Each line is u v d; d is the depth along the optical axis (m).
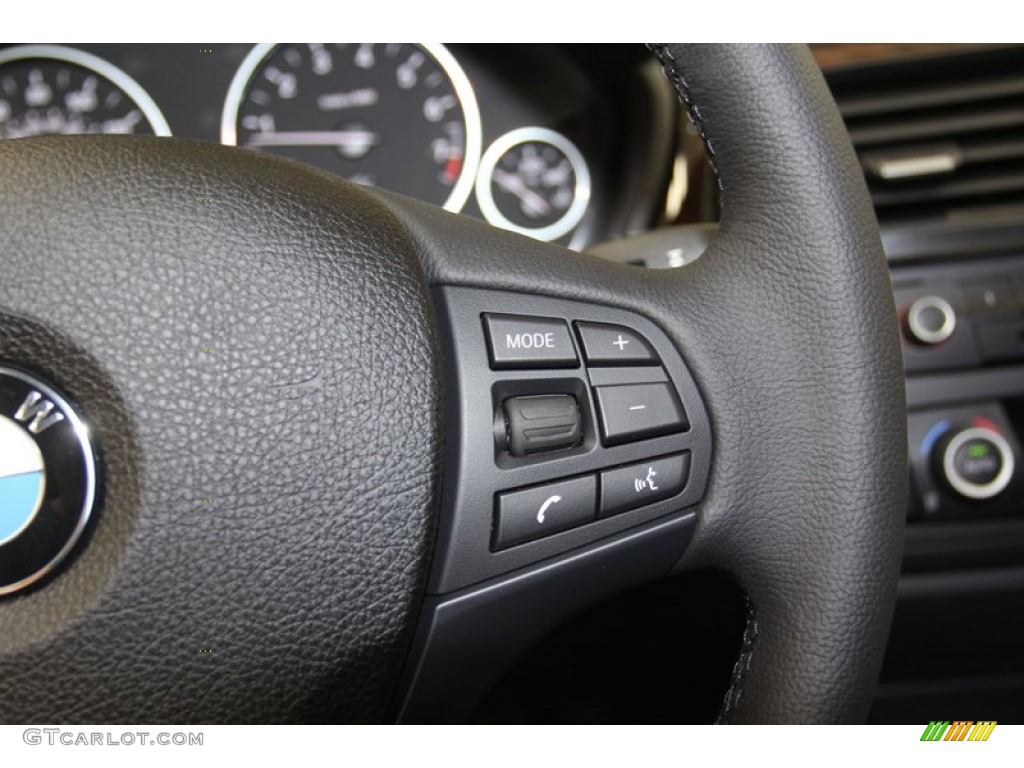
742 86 0.53
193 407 0.39
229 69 1.03
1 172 0.40
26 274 0.38
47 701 0.37
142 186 0.40
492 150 1.08
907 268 0.94
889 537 0.52
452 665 0.46
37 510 0.37
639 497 0.49
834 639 0.52
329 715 0.42
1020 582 0.95
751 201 0.54
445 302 0.46
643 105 1.04
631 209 1.06
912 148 0.97
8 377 0.38
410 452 0.42
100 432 0.38
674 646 0.62
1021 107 0.96
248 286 0.40
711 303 0.53
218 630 0.39
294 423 0.40
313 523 0.40
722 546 0.52
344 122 1.07
